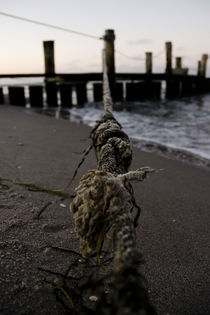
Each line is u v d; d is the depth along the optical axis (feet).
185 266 3.67
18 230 3.89
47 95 24.02
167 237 4.35
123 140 2.87
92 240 2.17
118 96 27.89
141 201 5.61
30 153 8.05
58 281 2.98
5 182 5.58
